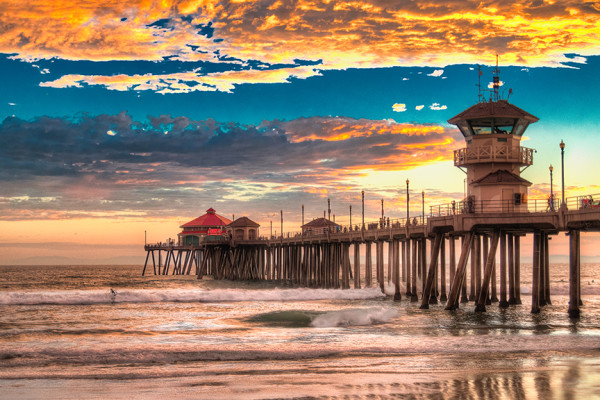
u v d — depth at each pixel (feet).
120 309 180.86
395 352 101.40
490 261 158.30
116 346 106.63
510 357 95.76
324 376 82.89
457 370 85.71
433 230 169.17
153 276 515.09
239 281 390.63
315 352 100.89
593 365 88.58
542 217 143.84
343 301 207.51
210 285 352.28
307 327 134.31
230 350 101.35
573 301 144.25
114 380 81.82
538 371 84.43
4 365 92.07
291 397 71.92
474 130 179.73
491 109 177.78
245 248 406.82
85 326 137.90
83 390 76.38
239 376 83.51
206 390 75.77
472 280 193.57
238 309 180.45
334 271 259.60
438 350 102.27
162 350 101.86
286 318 148.15
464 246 161.48
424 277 189.06
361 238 221.87
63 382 80.69
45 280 448.65
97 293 206.39
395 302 200.23
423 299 170.71
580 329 126.52
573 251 144.15
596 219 126.62
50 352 100.32
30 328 133.49
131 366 91.45
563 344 106.22
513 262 185.16
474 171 180.75
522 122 179.01
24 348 104.94
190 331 128.77
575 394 71.87
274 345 107.65
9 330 129.70
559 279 435.94
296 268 326.03
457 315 152.56
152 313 168.86
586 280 410.31
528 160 179.63
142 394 74.28
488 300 183.52
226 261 423.64
